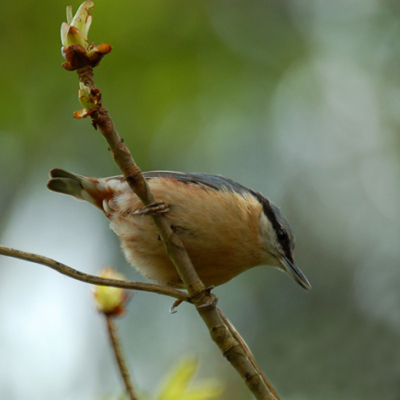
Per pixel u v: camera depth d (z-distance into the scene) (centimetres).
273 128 1191
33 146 1026
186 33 1043
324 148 1311
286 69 1162
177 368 445
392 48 1273
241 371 445
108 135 421
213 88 1050
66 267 416
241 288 1198
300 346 1138
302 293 1214
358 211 1327
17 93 978
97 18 959
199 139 1067
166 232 459
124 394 449
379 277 1251
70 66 394
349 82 1283
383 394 1073
